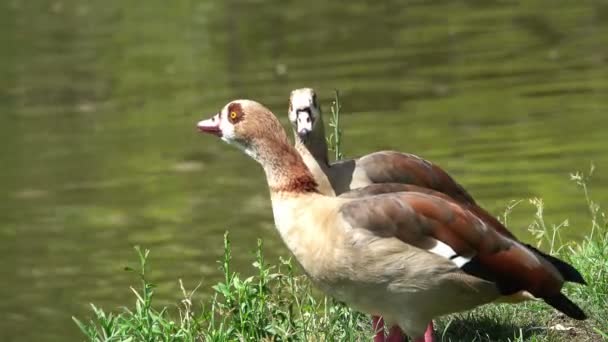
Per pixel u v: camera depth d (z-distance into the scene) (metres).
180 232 16.22
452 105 21.66
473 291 6.51
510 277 6.53
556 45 25.78
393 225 6.46
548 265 6.62
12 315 13.80
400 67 25.05
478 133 19.62
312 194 6.81
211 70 26.45
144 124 22.66
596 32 26.64
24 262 15.85
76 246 16.27
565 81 22.62
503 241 6.57
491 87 22.77
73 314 13.73
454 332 7.61
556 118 20.16
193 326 7.35
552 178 16.75
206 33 30.59
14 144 22.08
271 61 26.69
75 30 31.95
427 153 18.70
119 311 13.55
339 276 6.58
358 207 6.54
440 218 6.50
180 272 14.34
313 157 8.73
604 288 7.95
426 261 6.43
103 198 18.28
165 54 28.44
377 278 6.49
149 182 19.09
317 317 7.51
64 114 24.02
